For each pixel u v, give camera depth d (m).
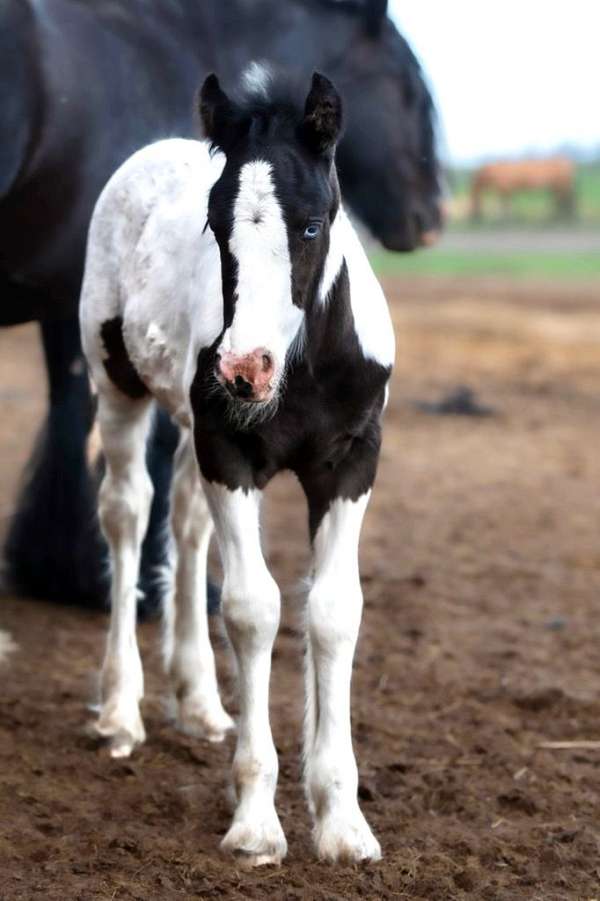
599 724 10.16
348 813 7.64
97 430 10.20
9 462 18.69
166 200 8.86
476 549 15.27
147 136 11.59
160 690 10.57
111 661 9.51
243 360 6.70
